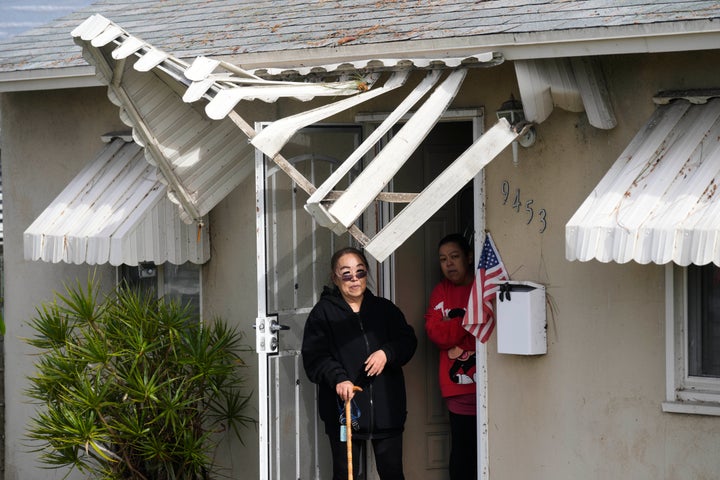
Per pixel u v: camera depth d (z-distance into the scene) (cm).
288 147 773
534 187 749
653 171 658
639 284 707
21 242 1029
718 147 650
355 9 851
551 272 742
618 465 717
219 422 903
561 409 739
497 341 757
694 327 699
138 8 1046
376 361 759
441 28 728
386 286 852
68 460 865
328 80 772
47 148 1012
